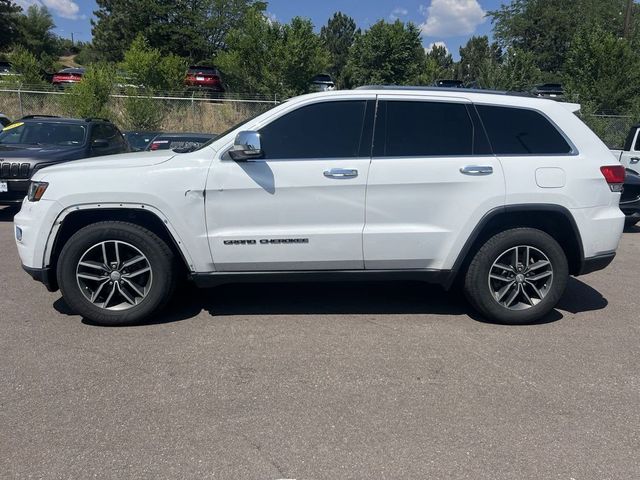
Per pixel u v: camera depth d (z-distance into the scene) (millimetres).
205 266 4535
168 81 25141
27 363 3912
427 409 3375
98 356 4043
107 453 2900
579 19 41812
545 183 4555
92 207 4391
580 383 3729
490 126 4625
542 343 4395
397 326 4719
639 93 22641
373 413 3322
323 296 5500
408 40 32312
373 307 5195
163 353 4109
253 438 3051
